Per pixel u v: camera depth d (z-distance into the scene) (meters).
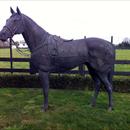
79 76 8.32
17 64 14.68
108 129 5.02
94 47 5.70
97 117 5.51
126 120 5.37
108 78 6.00
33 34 5.73
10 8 5.75
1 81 8.63
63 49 5.75
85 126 5.13
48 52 5.68
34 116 5.64
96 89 6.24
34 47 5.76
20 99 7.02
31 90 8.09
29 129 5.04
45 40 5.75
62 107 6.21
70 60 5.79
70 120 5.38
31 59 5.85
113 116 5.56
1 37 5.53
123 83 8.02
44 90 5.85
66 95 7.39
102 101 6.75
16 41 6.29
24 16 5.74
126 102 6.73
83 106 6.27
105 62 5.73
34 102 6.71
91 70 6.11
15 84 8.61
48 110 5.98
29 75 8.61
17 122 5.36
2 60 8.57
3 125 5.23
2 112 5.96
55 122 5.30
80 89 8.25
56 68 5.85
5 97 7.25
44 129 5.03
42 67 5.73
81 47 5.80
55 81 8.37
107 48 5.73
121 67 13.02
